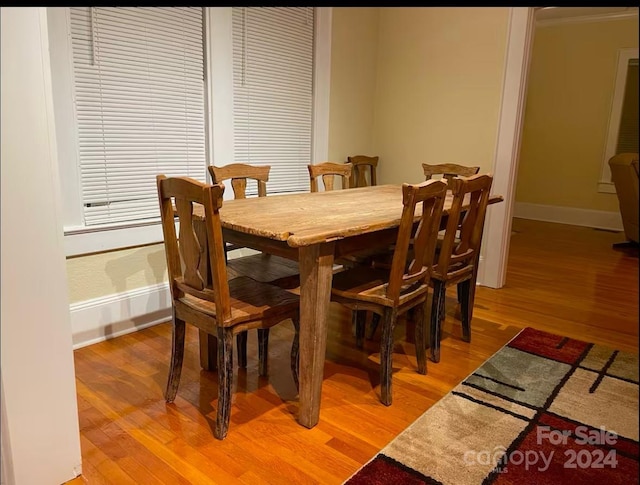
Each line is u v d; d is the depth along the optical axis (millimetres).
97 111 2602
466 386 2271
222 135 3229
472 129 3873
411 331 2959
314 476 1641
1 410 1436
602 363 2539
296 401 2123
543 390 2248
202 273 2090
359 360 2549
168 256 1951
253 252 3605
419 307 2324
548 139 6707
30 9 1348
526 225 6598
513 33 3531
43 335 1490
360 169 4352
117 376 2311
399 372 2418
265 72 3477
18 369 1447
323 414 2025
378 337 2852
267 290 2119
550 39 6457
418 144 4223
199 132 3129
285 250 1923
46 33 1395
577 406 2115
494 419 2002
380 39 4316
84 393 2150
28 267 1428
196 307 1901
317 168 3203
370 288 2172
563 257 4871
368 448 1800
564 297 3646
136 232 2826
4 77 1316
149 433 1868
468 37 3785
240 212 2141
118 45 2637
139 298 2891
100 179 2672
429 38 4008
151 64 2803
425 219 2074
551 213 6836
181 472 1653
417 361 2396
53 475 1570
